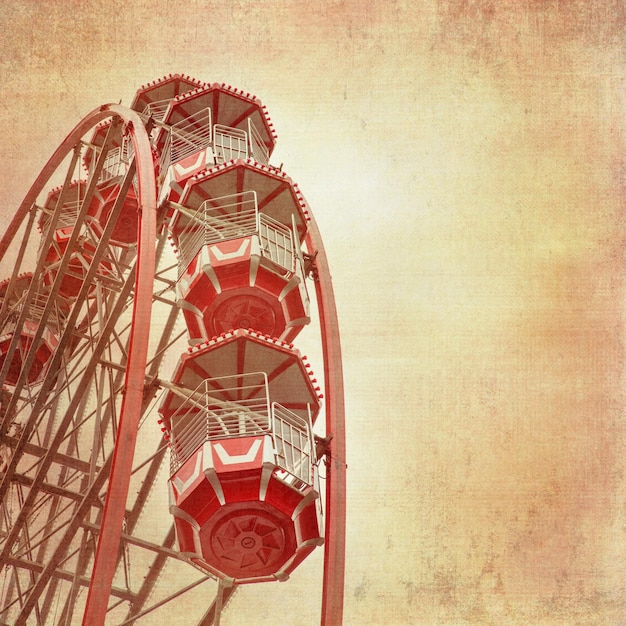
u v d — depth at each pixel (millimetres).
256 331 29312
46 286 41219
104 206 38125
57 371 29562
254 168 31594
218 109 35906
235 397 26984
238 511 23828
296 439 25016
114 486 21062
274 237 30344
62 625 25938
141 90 35688
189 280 29328
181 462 25062
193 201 32031
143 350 23531
